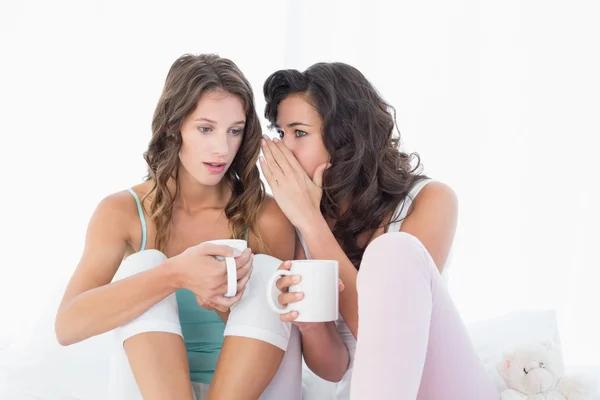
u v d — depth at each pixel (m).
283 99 1.76
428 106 2.64
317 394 1.77
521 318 2.06
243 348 1.39
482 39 2.59
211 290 1.39
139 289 1.39
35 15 2.66
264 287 1.46
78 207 2.66
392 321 1.15
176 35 2.73
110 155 2.68
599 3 2.46
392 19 2.69
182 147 1.64
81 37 2.68
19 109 2.64
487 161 2.57
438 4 2.64
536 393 1.48
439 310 1.26
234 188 1.78
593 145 2.46
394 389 1.11
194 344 1.68
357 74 1.80
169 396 1.32
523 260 2.53
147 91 2.71
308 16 2.78
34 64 2.65
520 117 2.54
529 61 2.53
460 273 2.59
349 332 1.73
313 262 1.36
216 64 1.64
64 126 2.67
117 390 1.40
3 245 2.62
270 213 1.79
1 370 1.94
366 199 1.74
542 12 2.51
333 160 1.72
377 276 1.19
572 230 2.48
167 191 1.68
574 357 2.45
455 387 1.29
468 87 2.60
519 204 2.54
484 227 2.57
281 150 1.72
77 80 2.67
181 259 1.39
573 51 2.48
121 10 2.71
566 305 2.48
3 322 2.58
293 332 1.52
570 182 2.49
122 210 1.66
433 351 1.27
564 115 2.49
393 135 1.96
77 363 1.88
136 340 1.37
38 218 2.64
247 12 2.80
